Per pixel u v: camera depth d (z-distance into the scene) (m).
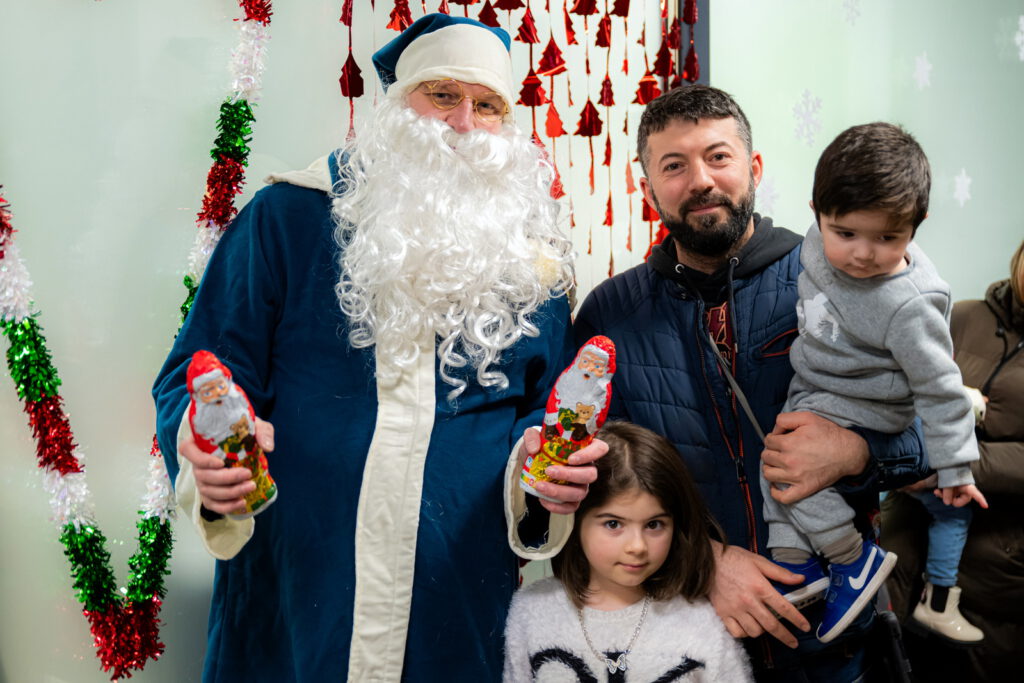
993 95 2.73
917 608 2.03
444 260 1.29
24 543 1.74
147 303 1.77
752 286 1.53
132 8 1.71
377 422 1.27
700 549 1.39
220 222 1.73
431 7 1.91
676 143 1.42
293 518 1.25
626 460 1.34
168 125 1.75
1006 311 2.01
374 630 1.22
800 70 2.34
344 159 1.42
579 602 1.39
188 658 1.82
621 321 1.59
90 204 1.72
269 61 1.80
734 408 1.50
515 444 1.34
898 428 1.42
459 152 1.36
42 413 1.65
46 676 1.76
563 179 2.08
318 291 1.32
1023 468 1.86
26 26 1.66
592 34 2.07
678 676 1.34
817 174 1.36
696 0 2.11
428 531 1.26
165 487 1.73
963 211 2.74
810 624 1.46
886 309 1.34
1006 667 1.97
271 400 1.30
